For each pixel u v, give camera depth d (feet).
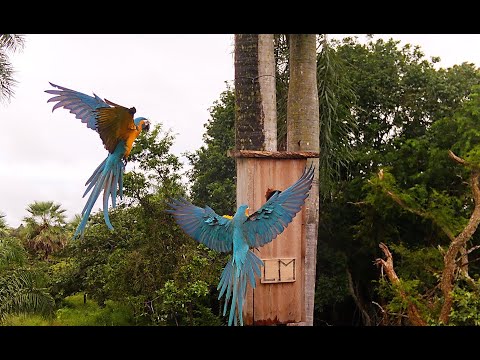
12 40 49.52
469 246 64.90
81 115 13.38
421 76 76.33
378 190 63.05
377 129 74.49
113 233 66.90
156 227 60.18
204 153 79.71
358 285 75.61
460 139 65.98
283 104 46.96
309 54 41.98
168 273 59.72
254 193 25.57
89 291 67.56
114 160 13.12
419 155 71.15
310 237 43.93
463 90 76.48
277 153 25.71
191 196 77.41
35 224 86.58
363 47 79.10
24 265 67.72
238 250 14.90
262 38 35.17
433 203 60.49
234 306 14.46
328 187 51.88
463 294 41.06
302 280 26.94
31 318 63.05
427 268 56.75
